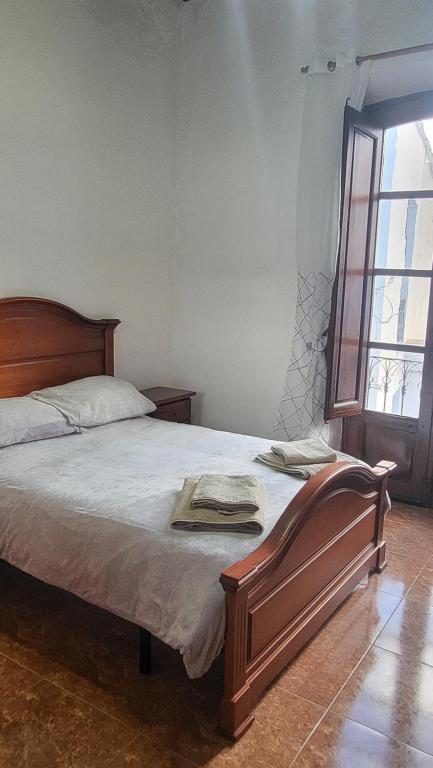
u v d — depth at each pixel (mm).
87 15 3320
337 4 3336
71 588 2053
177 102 4074
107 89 3521
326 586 2293
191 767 1646
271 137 3695
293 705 1910
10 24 2916
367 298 3697
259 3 3623
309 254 3516
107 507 2059
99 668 2061
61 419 2924
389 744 1757
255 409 4023
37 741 1727
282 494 2256
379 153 3596
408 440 3756
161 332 4250
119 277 3811
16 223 3092
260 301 3893
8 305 3057
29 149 3105
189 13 3920
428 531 3336
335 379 3516
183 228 4191
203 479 2193
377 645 2242
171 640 1696
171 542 1841
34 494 2203
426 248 3580
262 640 1846
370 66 3264
